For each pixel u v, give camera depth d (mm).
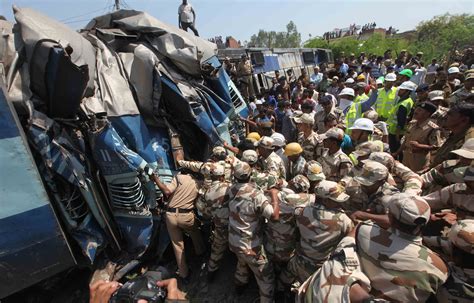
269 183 3684
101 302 1581
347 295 1785
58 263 3025
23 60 3123
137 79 4004
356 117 6062
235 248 3152
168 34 4637
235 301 3449
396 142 5688
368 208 3027
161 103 4238
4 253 2717
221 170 3605
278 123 7531
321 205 2725
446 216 2854
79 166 3221
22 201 2717
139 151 3799
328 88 9969
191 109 4207
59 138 3135
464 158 2854
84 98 3494
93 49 4031
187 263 4062
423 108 4238
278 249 3170
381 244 1938
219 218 3504
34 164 2766
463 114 3449
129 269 3637
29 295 3607
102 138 3314
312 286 2023
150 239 3754
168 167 4188
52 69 3010
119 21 4789
